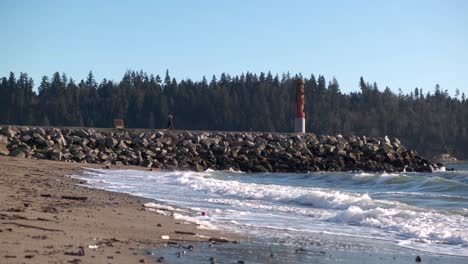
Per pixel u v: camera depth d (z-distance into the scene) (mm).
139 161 39438
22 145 38156
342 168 44562
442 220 14547
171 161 40312
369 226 14180
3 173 23703
